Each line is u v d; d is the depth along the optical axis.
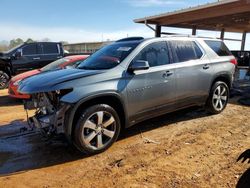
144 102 4.43
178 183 3.12
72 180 3.28
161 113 4.82
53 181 3.27
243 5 10.80
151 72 4.45
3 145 4.46
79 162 3.76
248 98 7.62
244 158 2.70
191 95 5.21
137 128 5.11
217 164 3.57
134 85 4.23
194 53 5.32
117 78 4.07
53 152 4.12
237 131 4.86
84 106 3.84
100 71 4.05
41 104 4.09
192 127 5.12
